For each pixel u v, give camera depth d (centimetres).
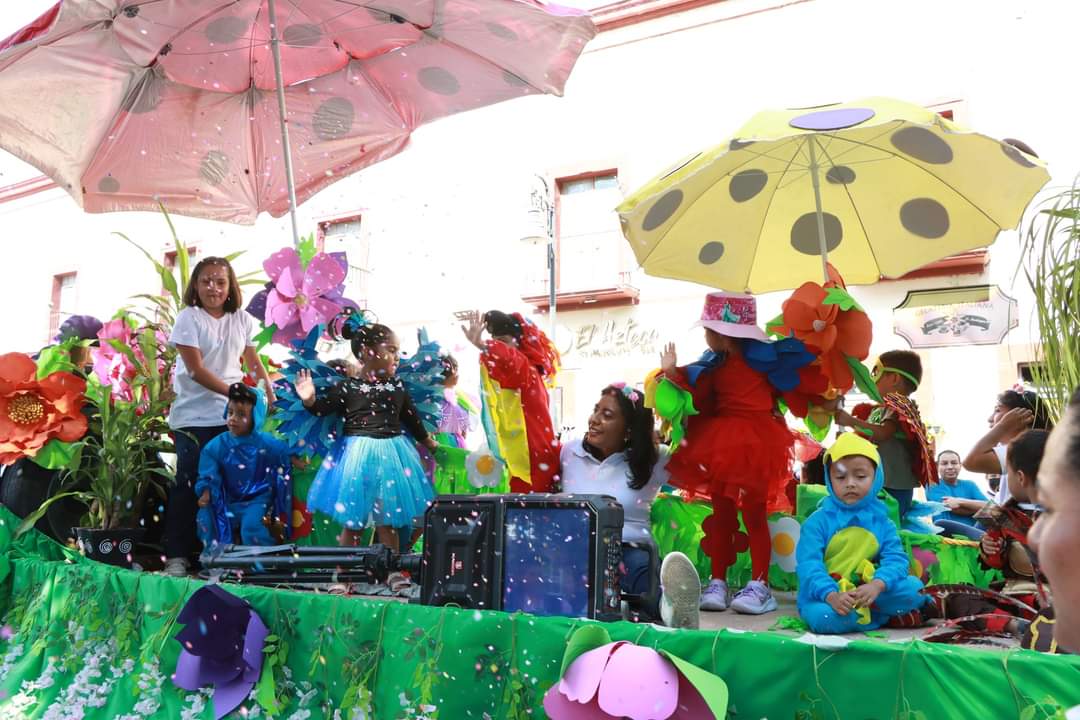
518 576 200
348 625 210
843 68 891
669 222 339
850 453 240
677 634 163
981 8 828
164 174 462
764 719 152
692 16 984
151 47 393
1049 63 794
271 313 342
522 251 1065
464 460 355
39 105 399
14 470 339
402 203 1145
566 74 418
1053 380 202
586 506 195
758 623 249
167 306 379
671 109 992
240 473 337
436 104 459
